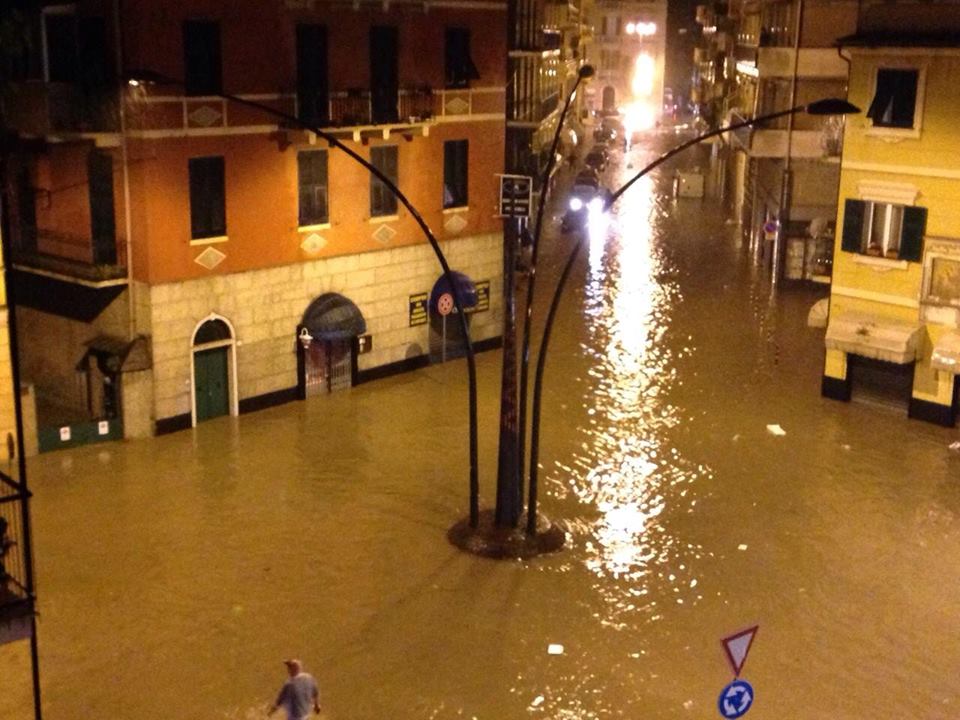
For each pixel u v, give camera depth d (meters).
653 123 115.38
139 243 27.41
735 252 53.41
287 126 29.23
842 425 29.88
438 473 26.22
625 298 43.38
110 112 26.61
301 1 29.17
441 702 17.02
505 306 21.91
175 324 28.11
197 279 28.30
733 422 29.97
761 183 51.22
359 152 31.38
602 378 33.53
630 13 113.75
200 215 28.17
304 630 19.09
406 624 19.34
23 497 12.87
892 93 29.14
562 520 23.78
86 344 28.45
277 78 29.03
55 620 19.23
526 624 19.42
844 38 29.86
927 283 29.34
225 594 20.30
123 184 27.12
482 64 34.34
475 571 21.36
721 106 70.62
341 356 32.22
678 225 61.16
